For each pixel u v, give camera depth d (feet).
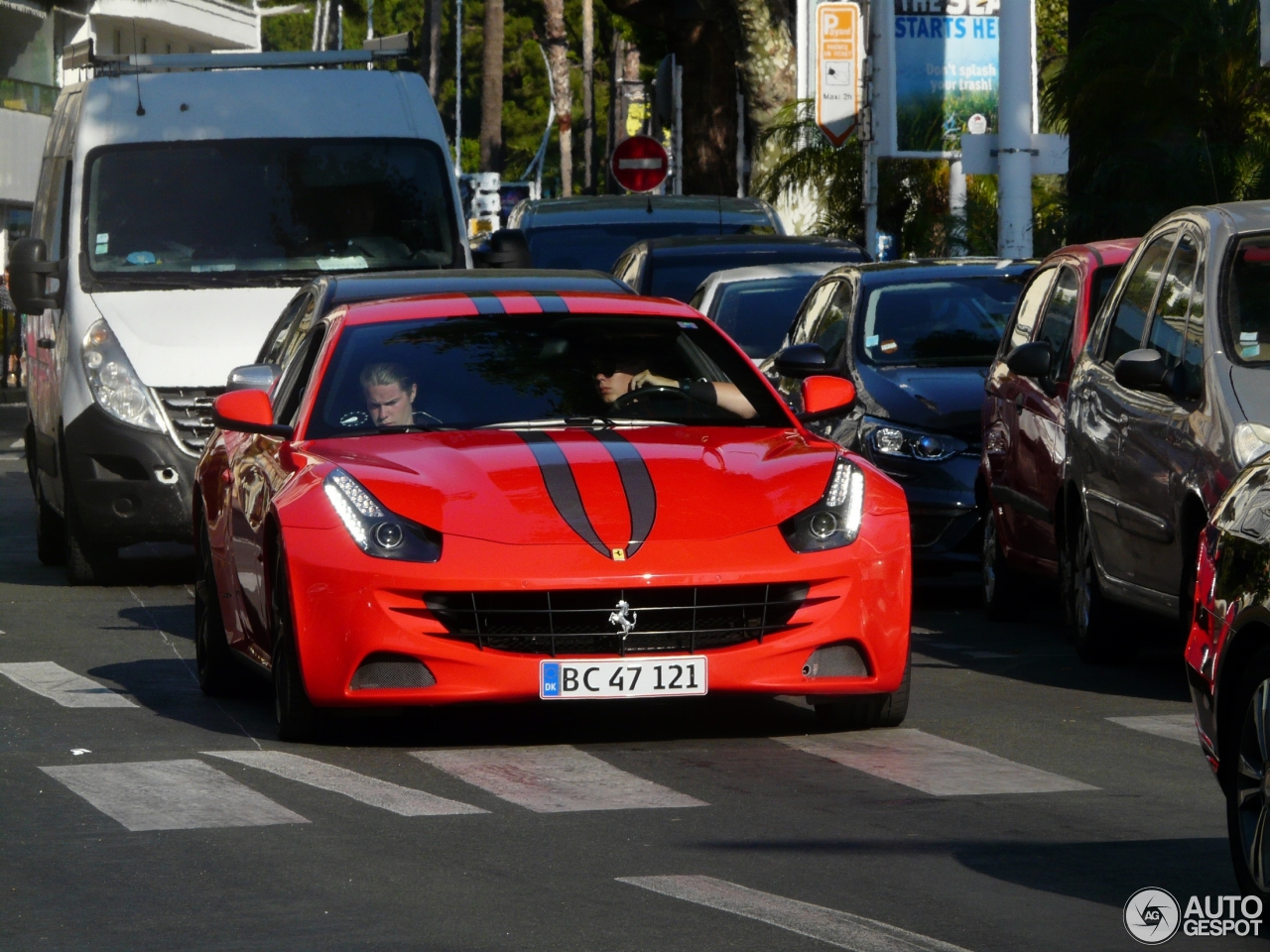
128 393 95.14
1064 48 258.98
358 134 103.60
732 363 61.31
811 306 99.66
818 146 161.79
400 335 61.00
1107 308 71.10
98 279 98.89
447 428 58.18
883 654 53.72
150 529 95.30
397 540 52.31
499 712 59.36
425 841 43.68
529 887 39.83
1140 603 64.80
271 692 64.90
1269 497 38.52
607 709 59.67
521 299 62.85
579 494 53.01
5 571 103.50
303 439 58.29
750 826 45.01
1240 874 37.81
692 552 51.96
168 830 44.86
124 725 58.90
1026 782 49.62
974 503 85.87
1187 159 114.21
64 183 103.71
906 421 86.99
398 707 52.80
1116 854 42.37
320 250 101.14
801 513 53.47
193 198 101.19
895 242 159.12
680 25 236.02
